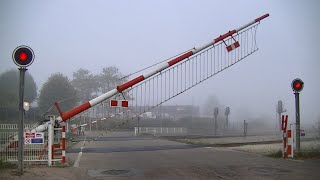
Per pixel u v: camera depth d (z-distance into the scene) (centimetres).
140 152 1880
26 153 1295
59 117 1543
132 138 3544
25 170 1127
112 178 1040
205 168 1219
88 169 1218
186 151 1892
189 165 1302
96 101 1594
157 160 1479
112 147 2289
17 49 1016
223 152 1797
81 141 2819
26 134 1262
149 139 3341
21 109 1033
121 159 1535
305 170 1155
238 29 1909
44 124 1538
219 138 3447
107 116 1780
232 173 1105
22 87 1027
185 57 1766
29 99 5159
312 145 2034
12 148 1305
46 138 1330
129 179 1023
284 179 997
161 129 5231
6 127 1312
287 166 1249
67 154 1802
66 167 1253
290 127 1499
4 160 1227
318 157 1484
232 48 1880
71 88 5744
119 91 1639
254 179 999
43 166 1252
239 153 1733
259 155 1630
